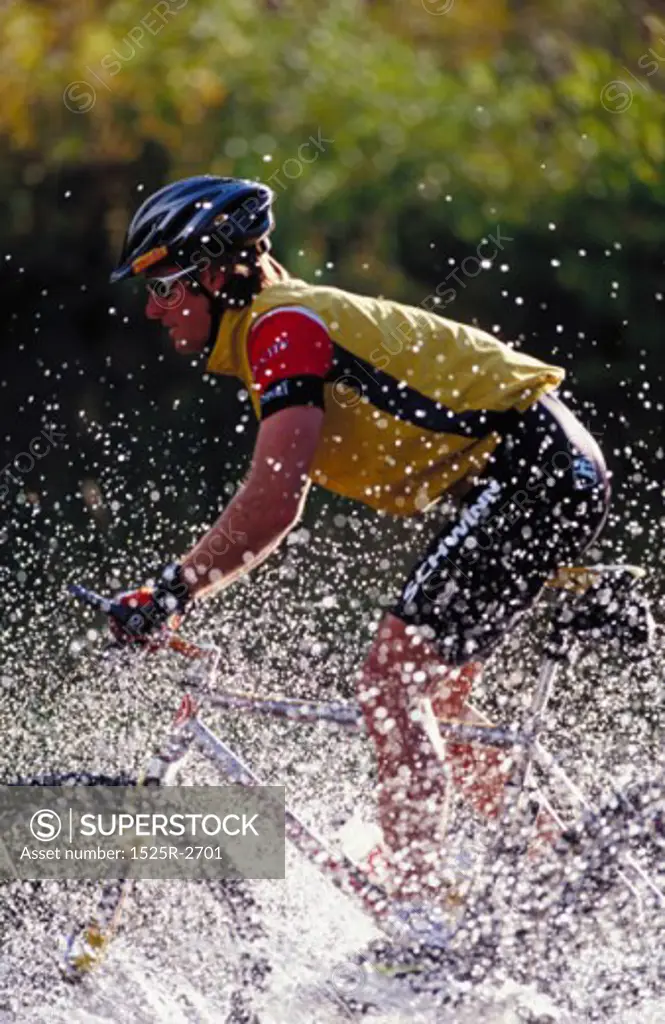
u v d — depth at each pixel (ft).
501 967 33.88
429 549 35.06
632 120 94.27
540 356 87.51
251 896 34.06
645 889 34.42
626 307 86.74
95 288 90.63
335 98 93.76
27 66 94.17
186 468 82.43
